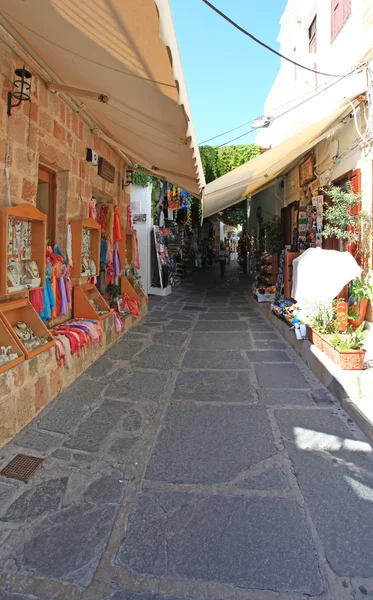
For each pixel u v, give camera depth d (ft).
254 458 9.01
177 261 52.60
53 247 14.96
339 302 15.84
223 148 38.34
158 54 7.71
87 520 7.03
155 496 7.70
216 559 6.13
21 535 6.67
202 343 19.58
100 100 12.46
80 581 5.76
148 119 12.30
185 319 26.03
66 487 7.99
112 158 21.13
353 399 11.71
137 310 23.86
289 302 22.84
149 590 5.61
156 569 5.96
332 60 21.24
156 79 8.91
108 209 21.24
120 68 9.25
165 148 15.17
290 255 24.59
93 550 6.33
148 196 35.37
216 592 5.56
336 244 21.90
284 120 31.89
